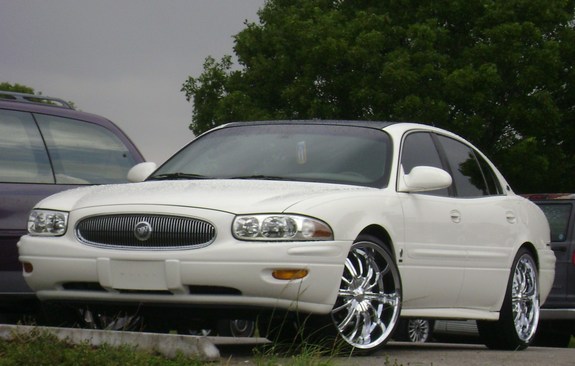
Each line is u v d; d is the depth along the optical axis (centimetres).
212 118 5319
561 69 4775
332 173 1066
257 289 927
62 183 1226
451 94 4475
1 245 1155
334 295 959
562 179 4788
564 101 4831
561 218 1980
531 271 1312
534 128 4612
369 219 1000
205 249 928
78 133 1268
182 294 942
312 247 937
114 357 813
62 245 985
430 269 1098
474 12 4738
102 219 976
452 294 1145
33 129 1221
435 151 1190
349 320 992
